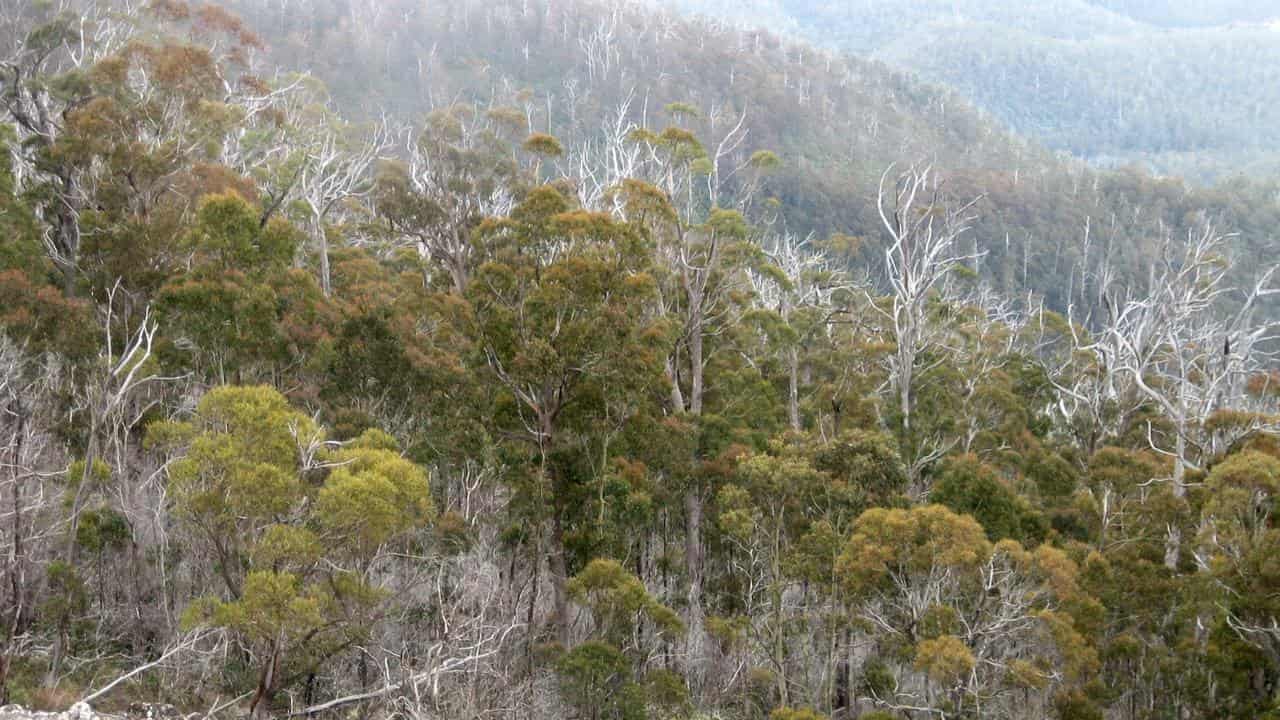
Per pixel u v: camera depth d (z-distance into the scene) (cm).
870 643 2667
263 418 1742
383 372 2659
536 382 2467
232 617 1634
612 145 5678
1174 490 2839
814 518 2527
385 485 1706
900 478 2572
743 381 3434
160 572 2242
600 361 2456
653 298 3055
